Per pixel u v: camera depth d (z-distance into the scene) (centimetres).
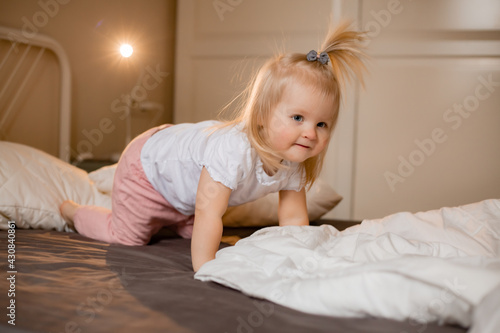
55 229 144
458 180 265
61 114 201
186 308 68
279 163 105
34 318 63
